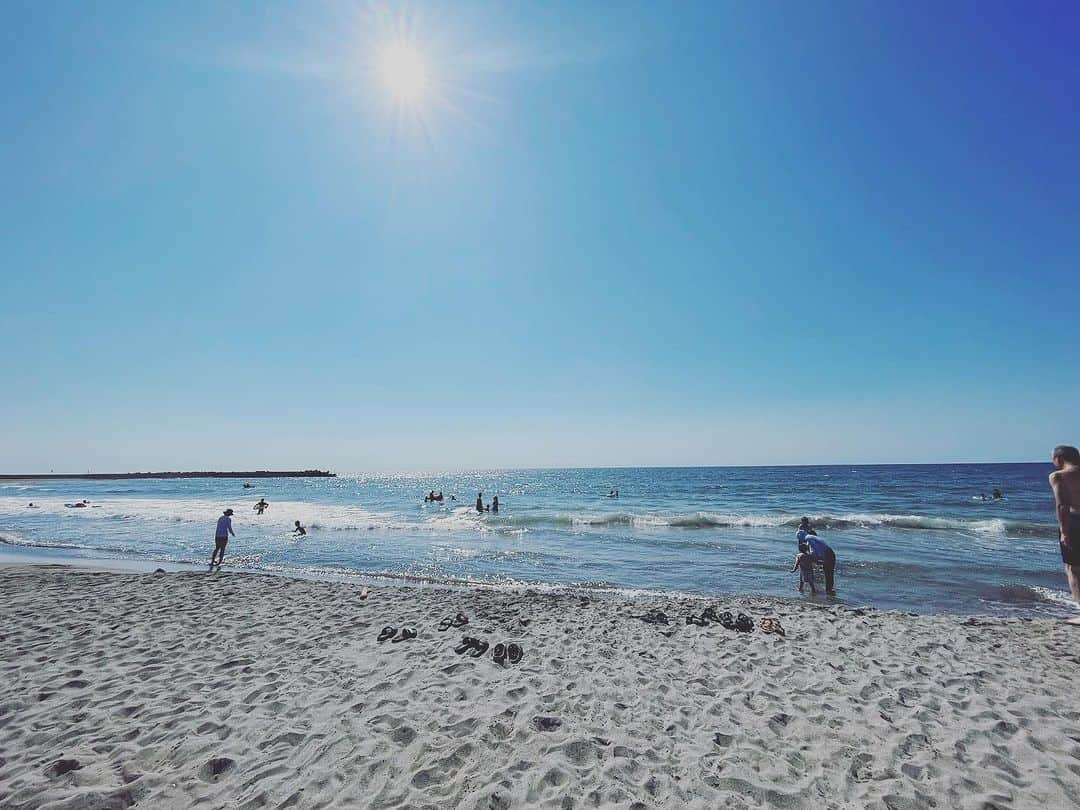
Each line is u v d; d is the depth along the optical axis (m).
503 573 13.30
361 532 21.39
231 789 3.48
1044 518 24.72
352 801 3.36
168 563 14.52
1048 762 3.88
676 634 7.25
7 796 3.38
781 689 5.31
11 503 40.38
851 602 10.28
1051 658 6.26
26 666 5.75
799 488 49.94
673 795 3.45
